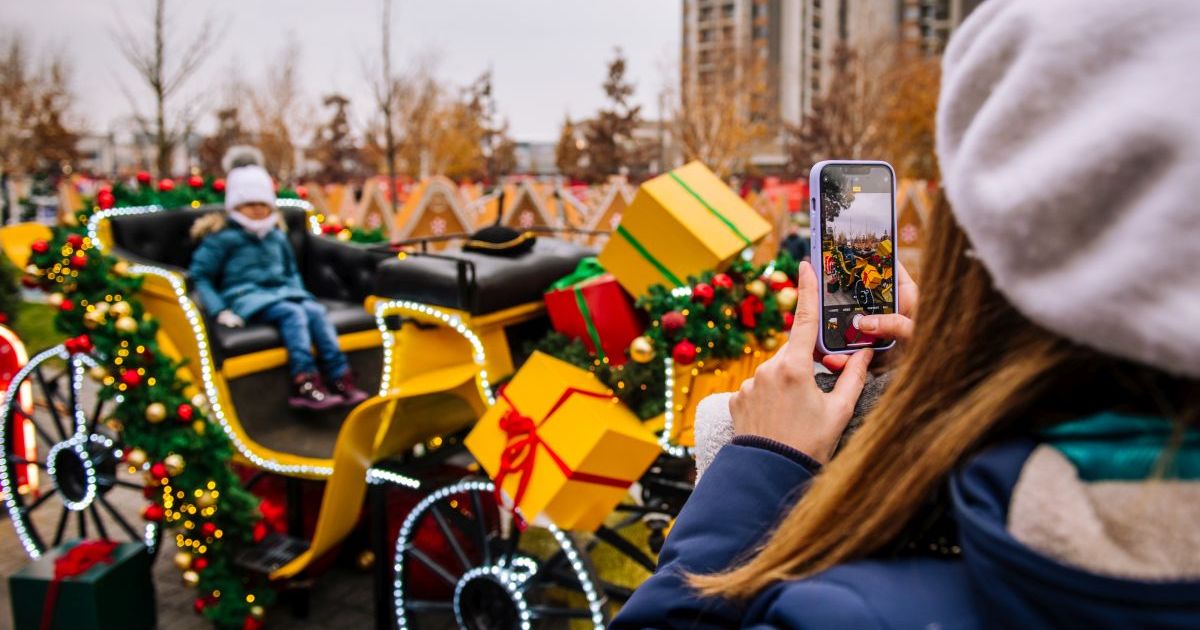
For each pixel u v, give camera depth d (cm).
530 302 377
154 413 379
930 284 74
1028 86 59
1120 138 53
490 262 370
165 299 425
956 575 70
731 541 86
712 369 304
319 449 419
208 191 550
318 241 555
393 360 370
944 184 68
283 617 420
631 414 308
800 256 1213
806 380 94
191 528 386
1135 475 58
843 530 73
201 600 399
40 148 2988
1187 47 53
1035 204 56
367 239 586
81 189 2317
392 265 360
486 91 3694
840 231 116
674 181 325
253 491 477
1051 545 57
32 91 2891
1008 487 62
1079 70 57
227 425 416
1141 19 55
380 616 377
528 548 396
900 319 111
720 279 297
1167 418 57
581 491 296
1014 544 57
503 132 4050
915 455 70
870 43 3719
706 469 103
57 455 453
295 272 507
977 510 62
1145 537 55
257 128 3177
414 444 394
